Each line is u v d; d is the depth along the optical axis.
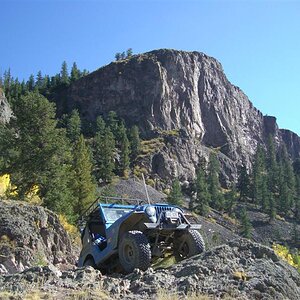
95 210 10.71
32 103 35.44
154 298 6.53
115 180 125.00
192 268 7.41
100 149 120.94
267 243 116.31
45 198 32.41
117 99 186.75
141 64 192.12
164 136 174.12
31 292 6.55
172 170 156.50
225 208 137.12
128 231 8.90
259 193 149.50
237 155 195.38
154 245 9.13
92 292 6.62
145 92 186.12
